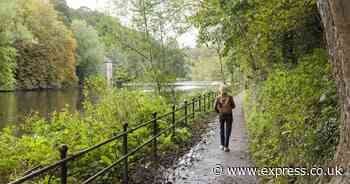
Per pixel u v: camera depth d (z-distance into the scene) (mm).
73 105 29078
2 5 43312
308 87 5688
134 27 16125
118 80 13828
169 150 8477
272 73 9781
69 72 68062
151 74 16188
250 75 16859
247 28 9539
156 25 16281
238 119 15422
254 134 9344
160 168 6926
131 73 16312
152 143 7891
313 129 4402
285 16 6855
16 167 5770
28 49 56969
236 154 8180
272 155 5844
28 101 33625
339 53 3158
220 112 8617
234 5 8461
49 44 62031
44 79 60969
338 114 4129
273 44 8844
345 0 2943
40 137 7160
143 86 16016
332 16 3109
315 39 7965
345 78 3145
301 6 6527
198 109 15867
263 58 10633
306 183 3910
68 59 67562
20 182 2906
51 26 63625
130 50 16422
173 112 9477
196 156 8008
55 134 7406
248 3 8133
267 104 8398
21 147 6512
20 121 19250
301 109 5270
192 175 6414
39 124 9156
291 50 8859
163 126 9305
